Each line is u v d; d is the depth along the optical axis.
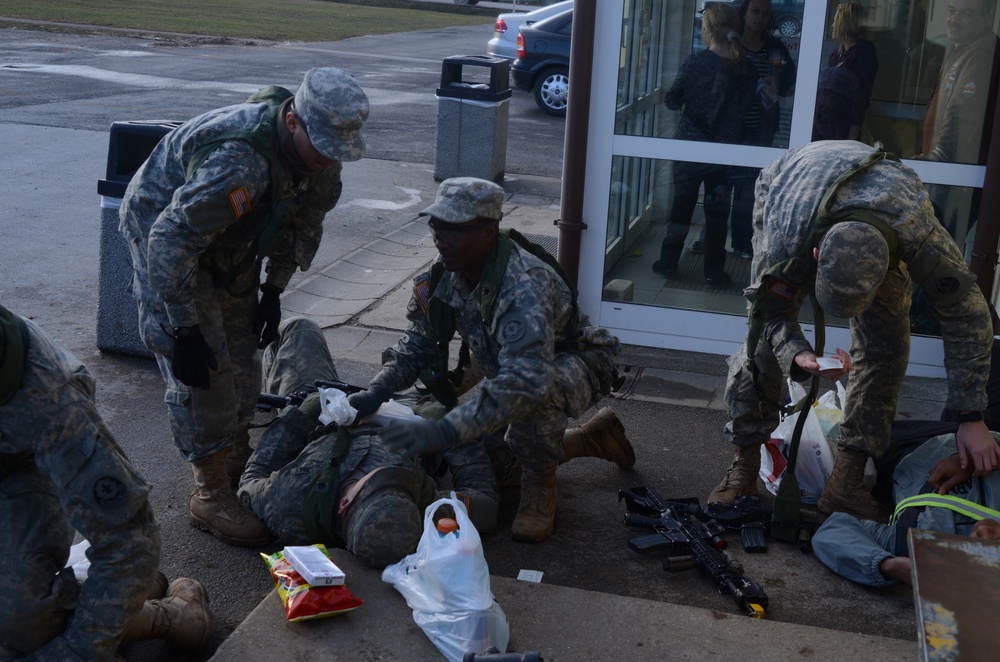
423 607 2.75
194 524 3.57
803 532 3.57
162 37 20.64
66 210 7.80
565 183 5.37
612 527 3.69
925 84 4.96
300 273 6.60
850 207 3.14
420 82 16.64
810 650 2.79
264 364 4.37
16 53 16.70
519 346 3.02
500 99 9.34
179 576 3.27
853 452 3.76
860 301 3.02
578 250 5.48
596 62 5.20
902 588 3.33
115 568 2.20
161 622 2.70
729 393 3.74
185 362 3.18
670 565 3.35
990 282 5.00
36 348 2.10
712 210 5.34
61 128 10.84
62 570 2.32
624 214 5.43
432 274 3.37
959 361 3.30
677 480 4.11
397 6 39.56
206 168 3.07
